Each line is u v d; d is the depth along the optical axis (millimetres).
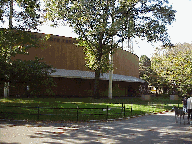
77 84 36500
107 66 28125
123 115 14461
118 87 43656
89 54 28984
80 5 24703
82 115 13633
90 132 9133
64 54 34750
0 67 17250
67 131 9250
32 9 18641
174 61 28406
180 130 9836
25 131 9047
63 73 32531
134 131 9523
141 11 26750
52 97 31031
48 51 33250
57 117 12805
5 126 10070
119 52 43094
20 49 21328
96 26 25688
